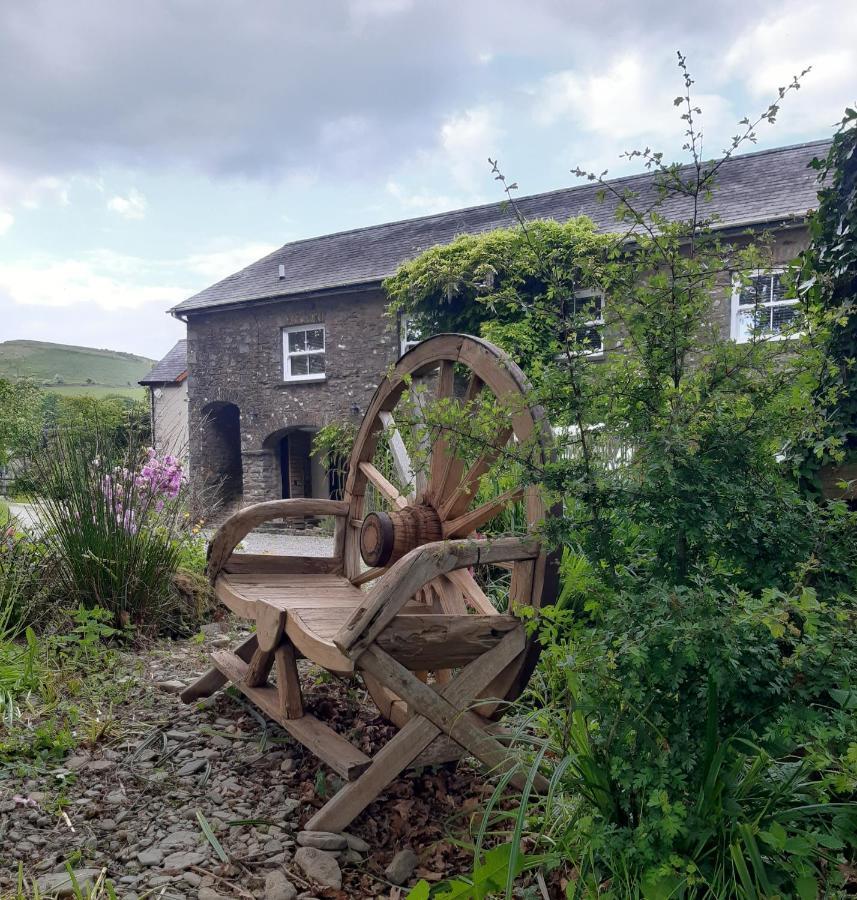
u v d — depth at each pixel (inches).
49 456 162.6
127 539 158.6
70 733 105.0
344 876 74.7
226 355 593.3
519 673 84.7
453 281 379.9
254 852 77.5
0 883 70.6
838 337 103.2
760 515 69.8
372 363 515.2
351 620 75.1
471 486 98.5
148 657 146.7
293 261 631.2
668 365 73.5
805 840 54.8
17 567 155.3
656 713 65.6
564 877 70.2
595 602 73.0
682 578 72.1
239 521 118.2
